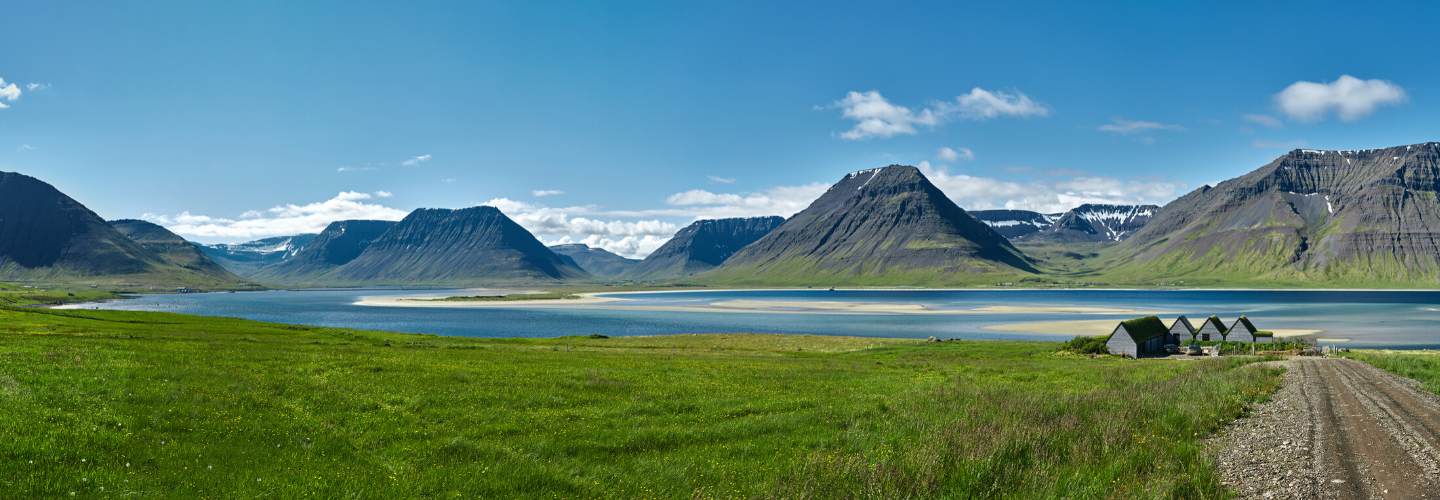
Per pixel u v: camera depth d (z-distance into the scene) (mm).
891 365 58875
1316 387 36031
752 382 38312
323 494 14859
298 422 22969
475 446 20578
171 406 23875
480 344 83500
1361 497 15391
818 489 15906
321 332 92062
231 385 29203
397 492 15352
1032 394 31516
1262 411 27812
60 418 20328
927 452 18672
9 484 14047
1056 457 18781
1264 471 17875
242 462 17562
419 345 73438
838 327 176500
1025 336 149750
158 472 16109
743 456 20156
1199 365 56531
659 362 53750
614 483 17156
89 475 15094
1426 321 185875
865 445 21078
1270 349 105750
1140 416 24672
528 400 29250
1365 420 25109
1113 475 16953
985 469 17000
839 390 35125
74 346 43250
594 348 85125
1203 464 17656
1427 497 15250
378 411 25953
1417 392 33812
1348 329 160625
